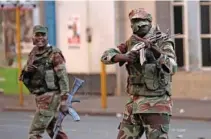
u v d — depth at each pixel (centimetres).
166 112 1598
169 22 4947
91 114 4234
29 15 5381
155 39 1598
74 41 5259
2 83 5416
